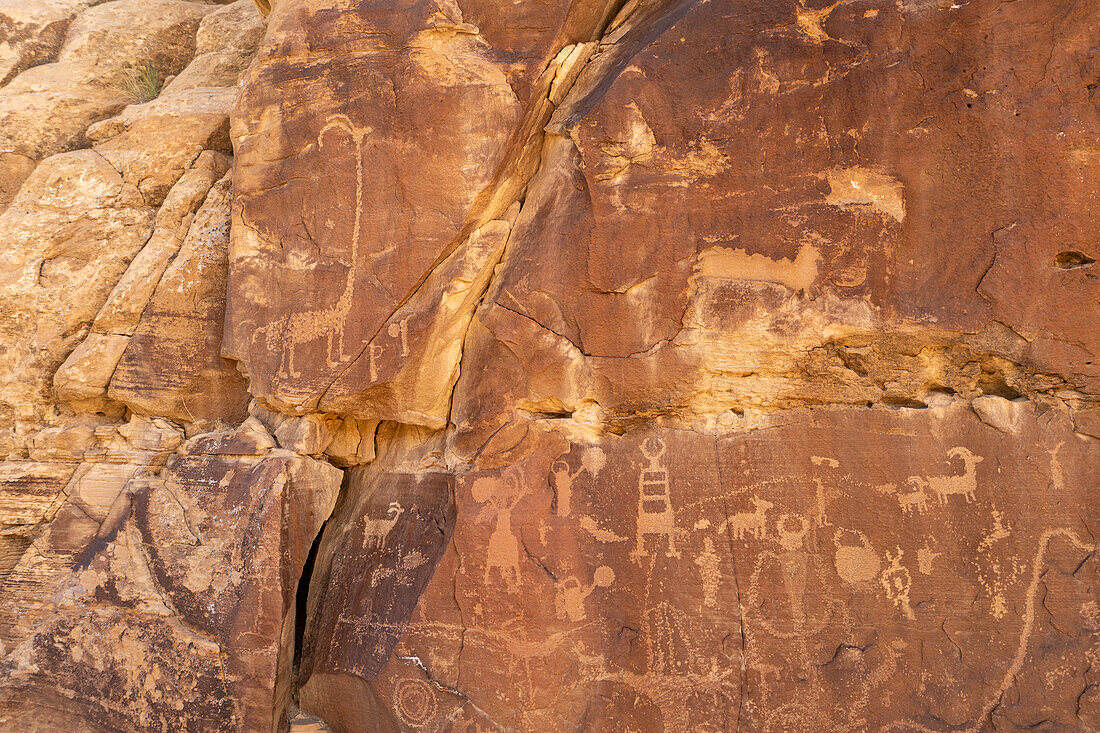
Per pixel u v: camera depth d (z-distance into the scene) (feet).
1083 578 8.44
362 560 10.90
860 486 9.11
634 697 9.46
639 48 9.89
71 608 10.90
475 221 10.57
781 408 9.52
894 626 8.91
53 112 13.89
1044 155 8.48
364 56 10.67
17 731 10.74
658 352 9.68
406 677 10.00
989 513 8.74
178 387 12.02
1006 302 8.65
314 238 10.92
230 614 10.32
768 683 9.15
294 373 10.91
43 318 12.42
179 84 14.29
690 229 9.54
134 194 12.92
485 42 10.41
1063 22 8.36
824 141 9.11
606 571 9.70
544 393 10.05
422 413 10.81
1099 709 8.27
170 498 11.02
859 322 9.06
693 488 9.57
